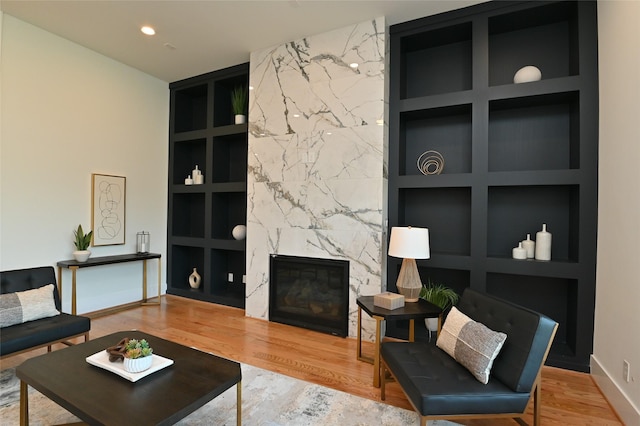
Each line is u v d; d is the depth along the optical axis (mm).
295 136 3820
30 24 3533
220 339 3385
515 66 3348
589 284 2727
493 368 1923
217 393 1674
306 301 3777
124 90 4508
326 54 3639
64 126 3859
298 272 3838
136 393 1603
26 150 3531
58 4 3172
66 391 1610
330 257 3590
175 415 1457
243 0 3092
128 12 3303
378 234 3355
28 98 3539
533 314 1862
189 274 5387
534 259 3035
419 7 3182
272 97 3980
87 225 4105
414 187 3467
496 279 3443
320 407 2193
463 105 3240
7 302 2564
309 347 3211
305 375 2643
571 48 3031
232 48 4031
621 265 2246
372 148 3398
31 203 3578
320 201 3662
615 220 2359
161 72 4762
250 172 4133
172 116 5145
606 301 2473
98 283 4254
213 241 4699
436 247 3674
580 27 2781
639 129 2053
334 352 3098
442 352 2207
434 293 3209
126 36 3775
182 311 4301
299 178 3789
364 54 3439
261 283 4031
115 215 4414
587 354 2734
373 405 2223
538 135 3254
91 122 4133
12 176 3428
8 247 3404
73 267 3621
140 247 4633
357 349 2973
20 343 2350
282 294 3926
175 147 5160
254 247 4090
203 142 5176
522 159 3312
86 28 3613
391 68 3514
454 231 3602
